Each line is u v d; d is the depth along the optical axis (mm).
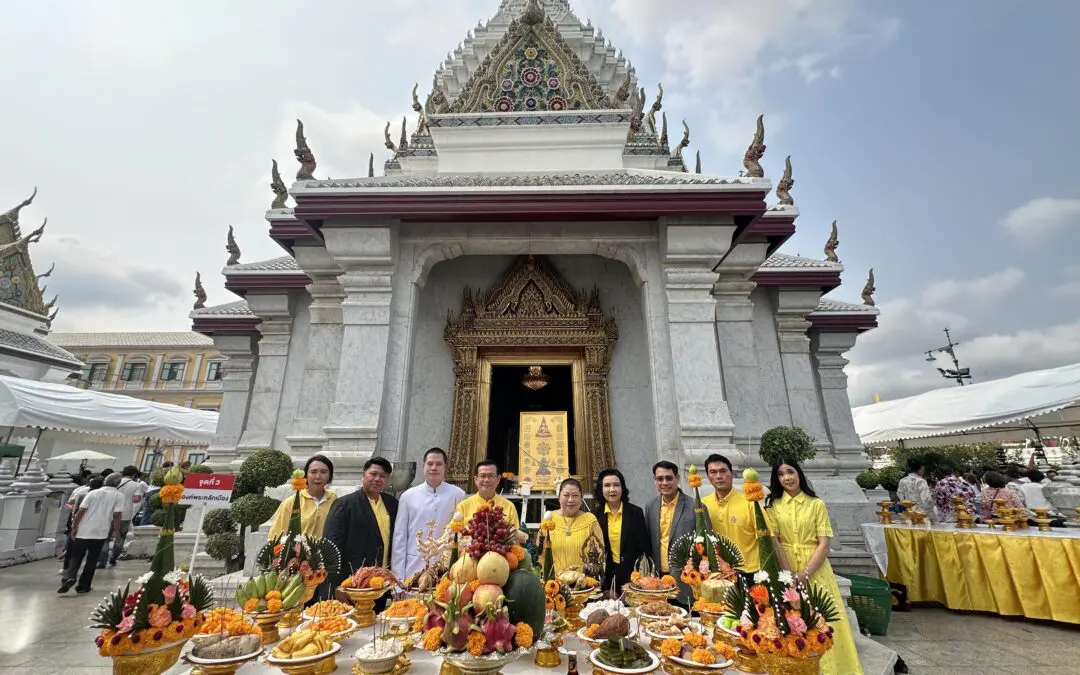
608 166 10008
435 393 8633
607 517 5316
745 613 3189
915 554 8633
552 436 8141
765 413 8141
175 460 38688
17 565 11984
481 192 7367
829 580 4824
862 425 19984
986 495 10234
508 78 10562
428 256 8078
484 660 2564
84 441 26859
